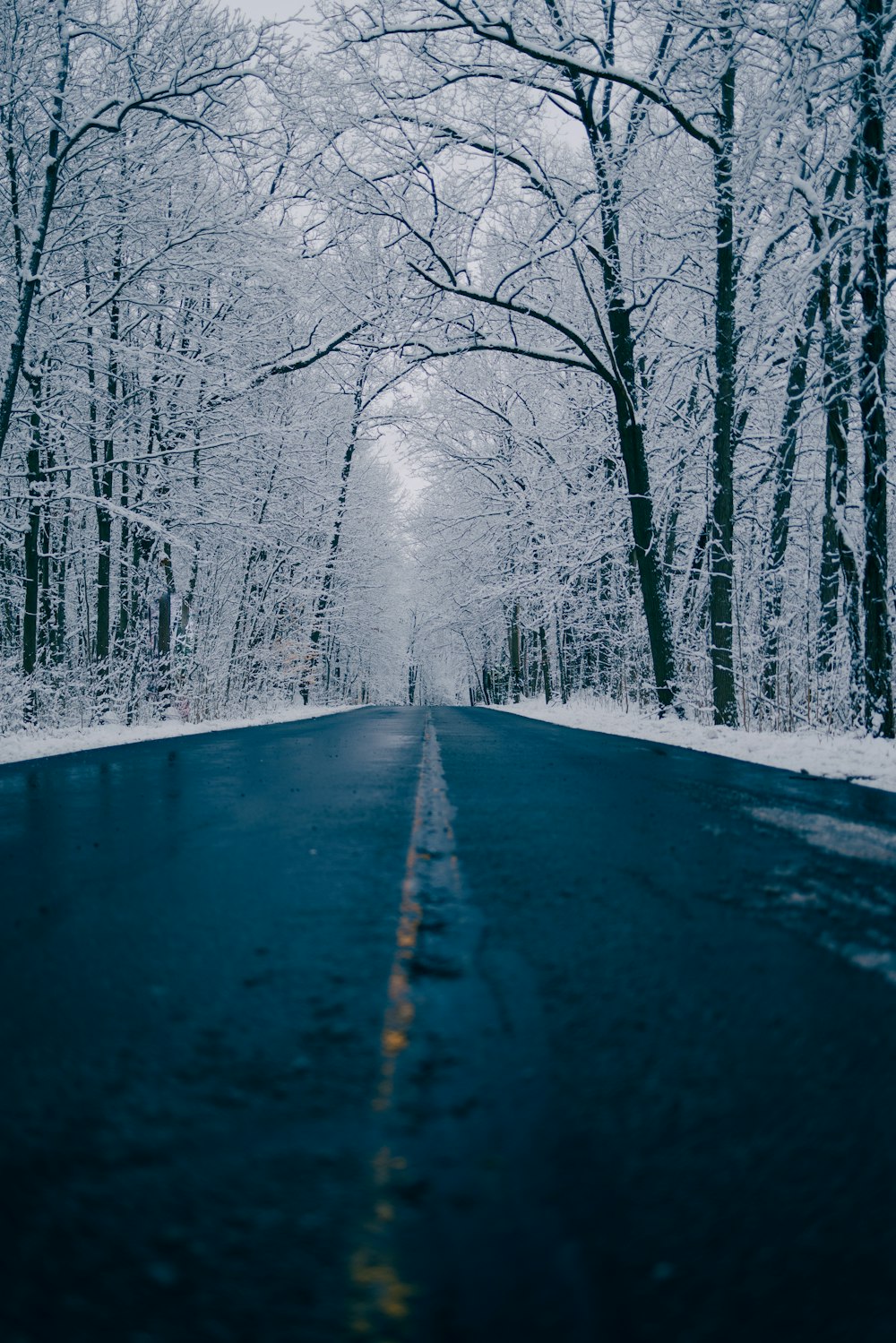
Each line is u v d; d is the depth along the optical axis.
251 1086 2.21
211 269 20.45
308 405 31.06
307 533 31.19
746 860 5.08
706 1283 1.48
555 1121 2.04
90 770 10.42
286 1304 1.40
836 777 9.49
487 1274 1.48
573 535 25.34
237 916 3.89
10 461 21.56
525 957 3.30
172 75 17.48
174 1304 1.40
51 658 24.91
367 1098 2.15
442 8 18.14
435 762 11.24
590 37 17.80
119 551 24.70
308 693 42.06
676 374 22.77
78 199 18.55
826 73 15.13
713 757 11.84
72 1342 1.31
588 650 35.66
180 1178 1.78
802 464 23.80
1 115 17.72
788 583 24.88
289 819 6.62
